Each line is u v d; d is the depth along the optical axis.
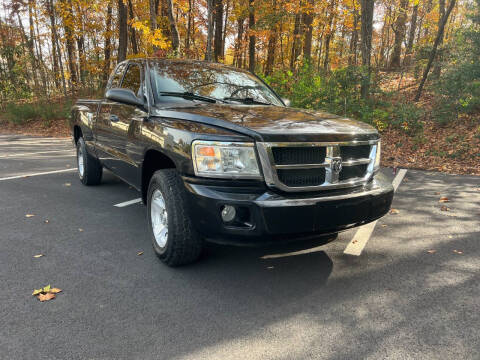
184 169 2.82
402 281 2.97
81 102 6.10
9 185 6.05
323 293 2.77
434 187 6.42
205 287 2.83
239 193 2.61
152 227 3.35
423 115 12.59
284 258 3.40
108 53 20.66
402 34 23.03
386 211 3.15
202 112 3.12
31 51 25.36
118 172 4.54
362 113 11.61
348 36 25.73
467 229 4.27
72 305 2.53
